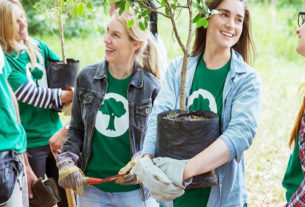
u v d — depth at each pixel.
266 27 13.09
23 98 3.57
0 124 2.77
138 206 3.06
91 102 2.99
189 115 2.40
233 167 2.45
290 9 13.99
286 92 9.04
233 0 2.46
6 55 3.53
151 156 2.50
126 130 2.98
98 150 3.01
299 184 2.33
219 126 2.47
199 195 2.52
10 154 2.79
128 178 2.82
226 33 2.47
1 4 3.48
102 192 3.03
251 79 2.44
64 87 3.77
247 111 2.37
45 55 3.87
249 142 2.33
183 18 3.13
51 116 3.79
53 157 3.79
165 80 2.67
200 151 2.27
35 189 3.28
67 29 12.38
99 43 12.04
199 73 2.59
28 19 12.52
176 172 2.22
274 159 6.12
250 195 5.16
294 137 2.35
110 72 3.00
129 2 2.30
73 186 2.86
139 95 2.99
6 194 2.74
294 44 12.48
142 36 2.94
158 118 2.34
